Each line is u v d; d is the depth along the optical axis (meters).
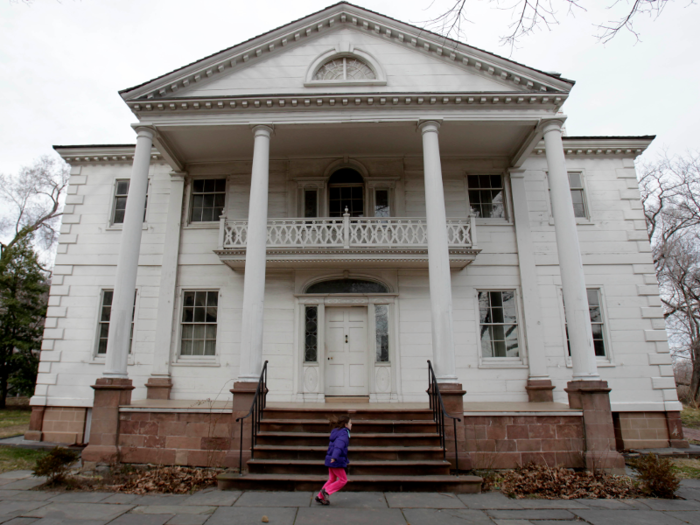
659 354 12.05
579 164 13.48
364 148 12.88
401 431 8.34
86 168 13.84
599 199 13.20
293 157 13.38
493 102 10.59
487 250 12.71
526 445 8.41
